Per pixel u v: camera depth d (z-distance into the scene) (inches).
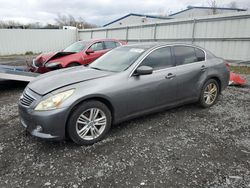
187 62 170.4
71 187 93.4
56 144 127.0
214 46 482.0
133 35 684.1
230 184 95.5
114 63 153.3
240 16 425.4
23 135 138.0
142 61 145.4
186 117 169.2
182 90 164.9
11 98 223.3
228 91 249.9
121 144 128.0
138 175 101.1
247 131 146.4
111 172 103.2
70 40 893.8
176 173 102.7
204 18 489.1
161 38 598.2
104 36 796.0
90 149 122.6
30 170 104.2
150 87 144.9
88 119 125.0
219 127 152.1
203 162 111.0
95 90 122.8
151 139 134.2
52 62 284.0
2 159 112.5
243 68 411.2
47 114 111.8
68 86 120.9
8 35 735.1
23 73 252.7
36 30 794.2
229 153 119.5
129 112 139.8
